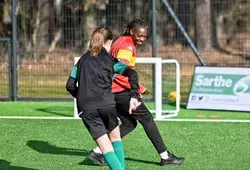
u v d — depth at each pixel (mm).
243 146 18281
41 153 17484
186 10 38375
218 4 42719
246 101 26891
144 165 15883
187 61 37125
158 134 15656
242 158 16672
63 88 32750
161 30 38688
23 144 18828
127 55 14664
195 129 21422
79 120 23859
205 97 27531
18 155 17250
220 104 27250
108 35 13633
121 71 13461
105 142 13086
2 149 18062
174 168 15523
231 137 19766
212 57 37781
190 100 27703
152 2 29516
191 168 15516
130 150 17766
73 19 34750
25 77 32781
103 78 13156
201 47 37594
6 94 33812
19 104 30219
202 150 17750
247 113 26516
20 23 34125
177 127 21891
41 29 35125
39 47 34031
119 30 34719
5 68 34375
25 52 32844
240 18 48000
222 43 44406
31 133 20766
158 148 15695
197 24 37375
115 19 34844
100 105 13031
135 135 20094
